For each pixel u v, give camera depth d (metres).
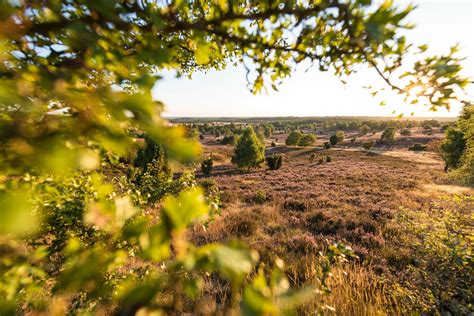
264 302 0.33
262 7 0.78
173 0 0.79
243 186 16.84
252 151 32.19
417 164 32.28
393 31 0.69
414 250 4.82
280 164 31.58
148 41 0.66
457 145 24.38
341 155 43.19
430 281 3.62
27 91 0.43
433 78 0.77
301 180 19.89
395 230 6.86
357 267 4.80
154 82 0.51
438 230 3.95
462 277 3.47
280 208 10.45
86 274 0.46
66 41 0.53
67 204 1.52
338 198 12.21
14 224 0.24
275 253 5.30
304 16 0.77
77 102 0.41
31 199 0.89
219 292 3.43
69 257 0.51
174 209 0.39
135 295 0.39
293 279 4.18
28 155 0.36
